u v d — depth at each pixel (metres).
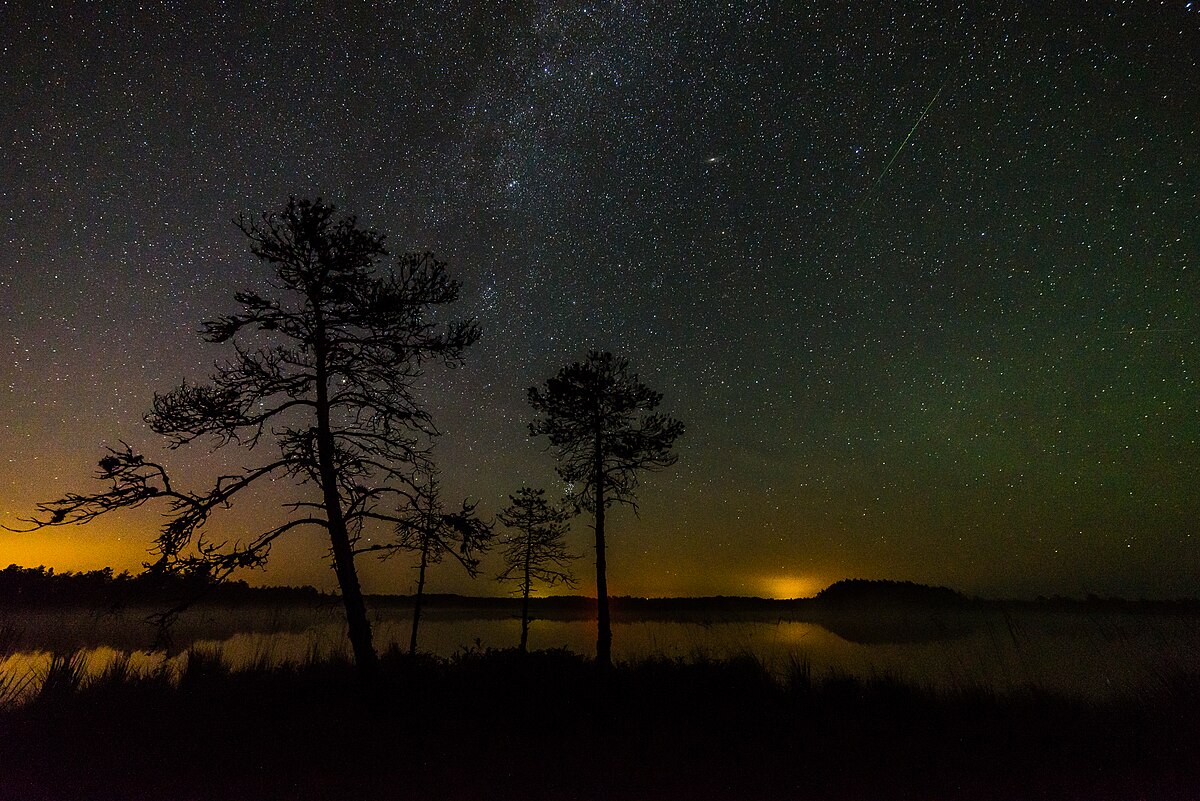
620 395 20.03
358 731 8.91
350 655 16.36
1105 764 7.63
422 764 7.67
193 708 9.94
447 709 10.38
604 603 18.48
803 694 11.70
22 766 7.42
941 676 15.94
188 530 11.21
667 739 8.82
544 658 15.23
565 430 20.02
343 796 6.64
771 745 8.54
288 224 12.45
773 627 47.41
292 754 7.91
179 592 11.35
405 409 13.20
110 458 10.88
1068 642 22.81
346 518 12.55
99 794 6.62
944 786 6.96
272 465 12.22
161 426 11.35
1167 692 10.54
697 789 6.92
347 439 12.91
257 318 12.16
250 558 11.55
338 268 12.80
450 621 57.81
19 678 12.26
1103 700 11.24
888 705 10.81
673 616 74.00
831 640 32.94
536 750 8.26
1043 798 6.55
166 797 6.55
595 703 10.98
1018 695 11.44
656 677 13.29
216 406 11.50
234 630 29.92
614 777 7.29
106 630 23.55
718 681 12.84
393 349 12.94
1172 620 22.72
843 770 7.52
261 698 10.76
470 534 13.19
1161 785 6.88
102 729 8.76
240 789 6.79
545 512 25.03
